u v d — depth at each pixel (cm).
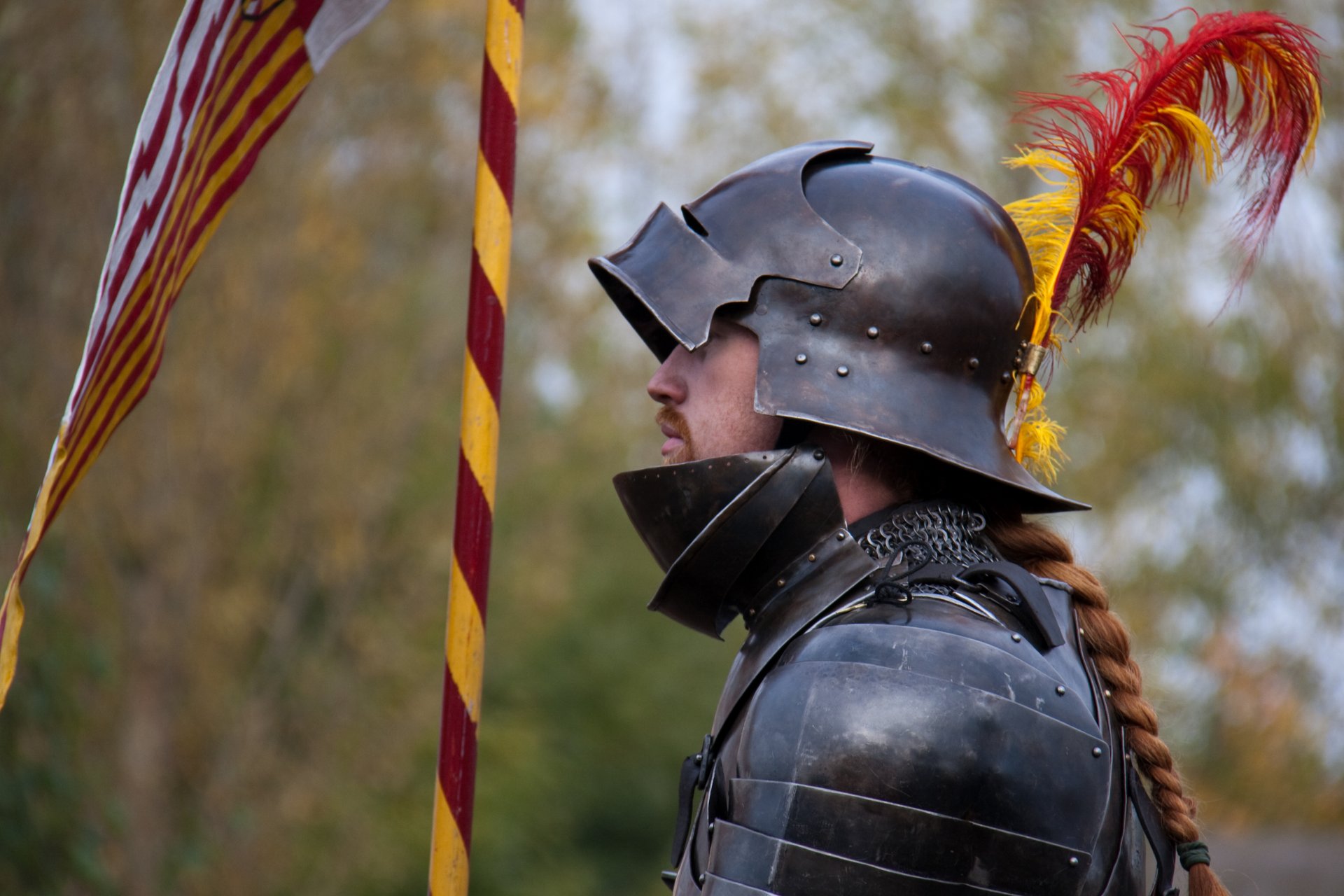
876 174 560
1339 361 3706
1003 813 455
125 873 2741
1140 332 3766
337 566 3450
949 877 447
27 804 2089
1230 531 3828
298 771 3344
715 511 532
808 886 447
